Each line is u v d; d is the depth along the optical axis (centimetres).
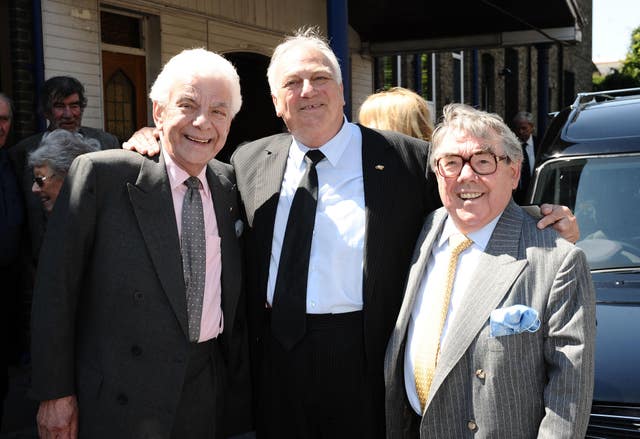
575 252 209
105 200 237
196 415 248
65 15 587
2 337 354
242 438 443
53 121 467
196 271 246
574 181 383
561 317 204
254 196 281
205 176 258
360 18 890
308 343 263
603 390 268
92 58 613
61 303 231
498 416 208
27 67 562
